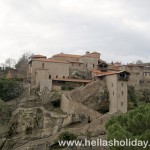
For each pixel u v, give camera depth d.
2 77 142.75
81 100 116.06
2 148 104.44
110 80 119.94
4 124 109.81
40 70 126.56
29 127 105.44
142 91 141.25
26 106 112.88
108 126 57.94
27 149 98.50
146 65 154.00
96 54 148.12
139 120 51.94
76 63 140.00
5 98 121.75
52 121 105.44
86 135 94.31
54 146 95.62
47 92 117.81
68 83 127.06
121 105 115.44
